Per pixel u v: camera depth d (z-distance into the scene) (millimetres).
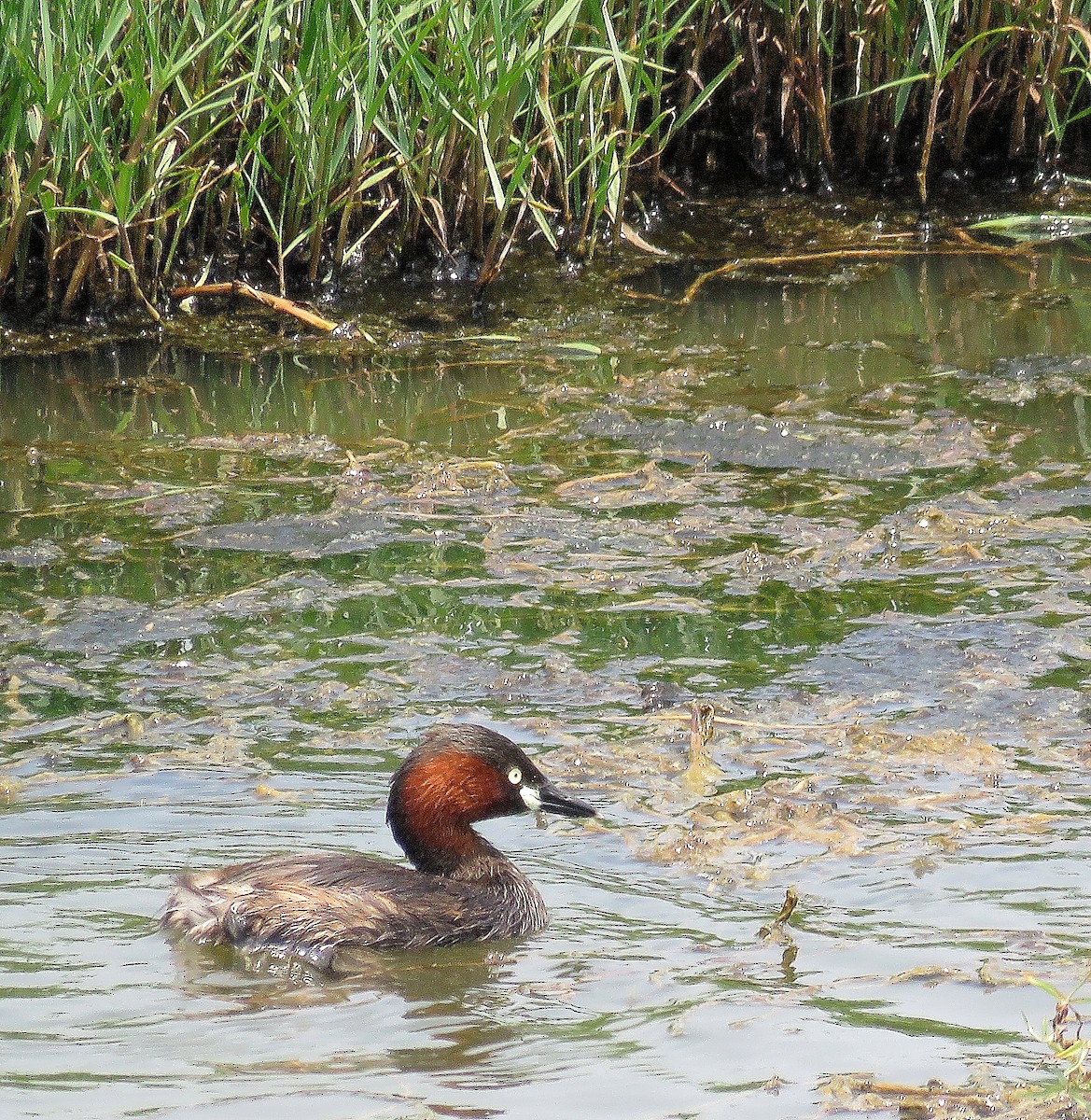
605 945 8617
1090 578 13094
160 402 16844
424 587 13258
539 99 18359
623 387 17016
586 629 12578
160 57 16938
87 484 15016
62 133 17062
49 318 18359
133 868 9289
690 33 21094
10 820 9844
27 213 17406
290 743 11016
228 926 8492
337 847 9711
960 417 16141
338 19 18156
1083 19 21188
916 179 22266
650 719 11289
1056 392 16688
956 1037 7523
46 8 16406
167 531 14172
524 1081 7117
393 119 19219
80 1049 7379
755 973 8172
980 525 14023
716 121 22438
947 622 12484
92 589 13219
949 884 9086
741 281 20016
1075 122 22547
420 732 11164
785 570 13367
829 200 22078
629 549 13797
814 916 8812
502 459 15516
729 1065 7258
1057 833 9617
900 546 13711
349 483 14992
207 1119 6738
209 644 12414
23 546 13891
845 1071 7207
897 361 17578
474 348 18188
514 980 8250
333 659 12188
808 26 21344
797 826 9820
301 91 17703
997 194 22047
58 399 16906
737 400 16656
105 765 10672
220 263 19250
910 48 21625
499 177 19172
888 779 10414
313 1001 7965
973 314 18844
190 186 17672
